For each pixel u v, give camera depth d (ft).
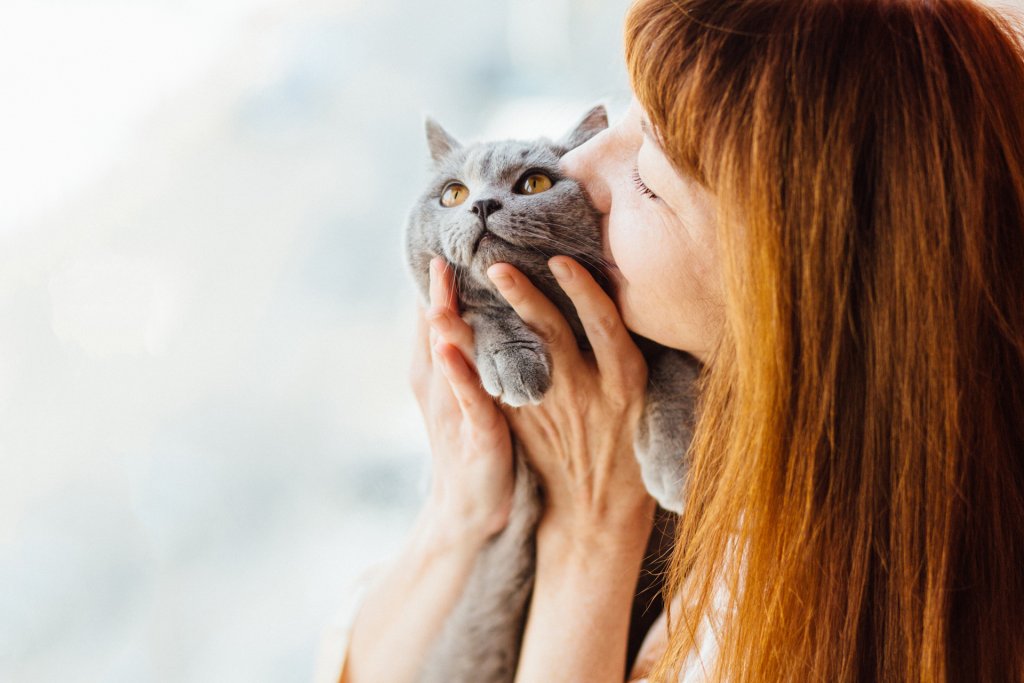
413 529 5.25
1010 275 2.99
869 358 2.94
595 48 8.48
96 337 7.84
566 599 4.42
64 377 7.62
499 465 4.45
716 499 3.13
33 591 7.01
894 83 2.82
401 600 4.94
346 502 8.43
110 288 7.98
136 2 8.39
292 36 9.37
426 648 4.87
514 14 9.07
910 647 3.00
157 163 8.56
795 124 2.84
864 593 3.07
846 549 3.05
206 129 8.91
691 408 4.16
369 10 9.49
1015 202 2.93
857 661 3.09
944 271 2.81
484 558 4.82
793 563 3.01
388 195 9.25
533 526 4.74
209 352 8.52
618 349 4.03
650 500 4.53
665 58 3.15
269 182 9.07
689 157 3.16
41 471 7.36
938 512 2.91
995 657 3.06
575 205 4.14
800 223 2.87
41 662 6.95
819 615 3.08
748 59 2.98
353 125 9.37
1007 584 3.05
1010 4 3.31
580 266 3.90
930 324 2.84
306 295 9.02
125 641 7.39
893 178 2.81
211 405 8.36
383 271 9.15
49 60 7.76
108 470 7.64
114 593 7.42
